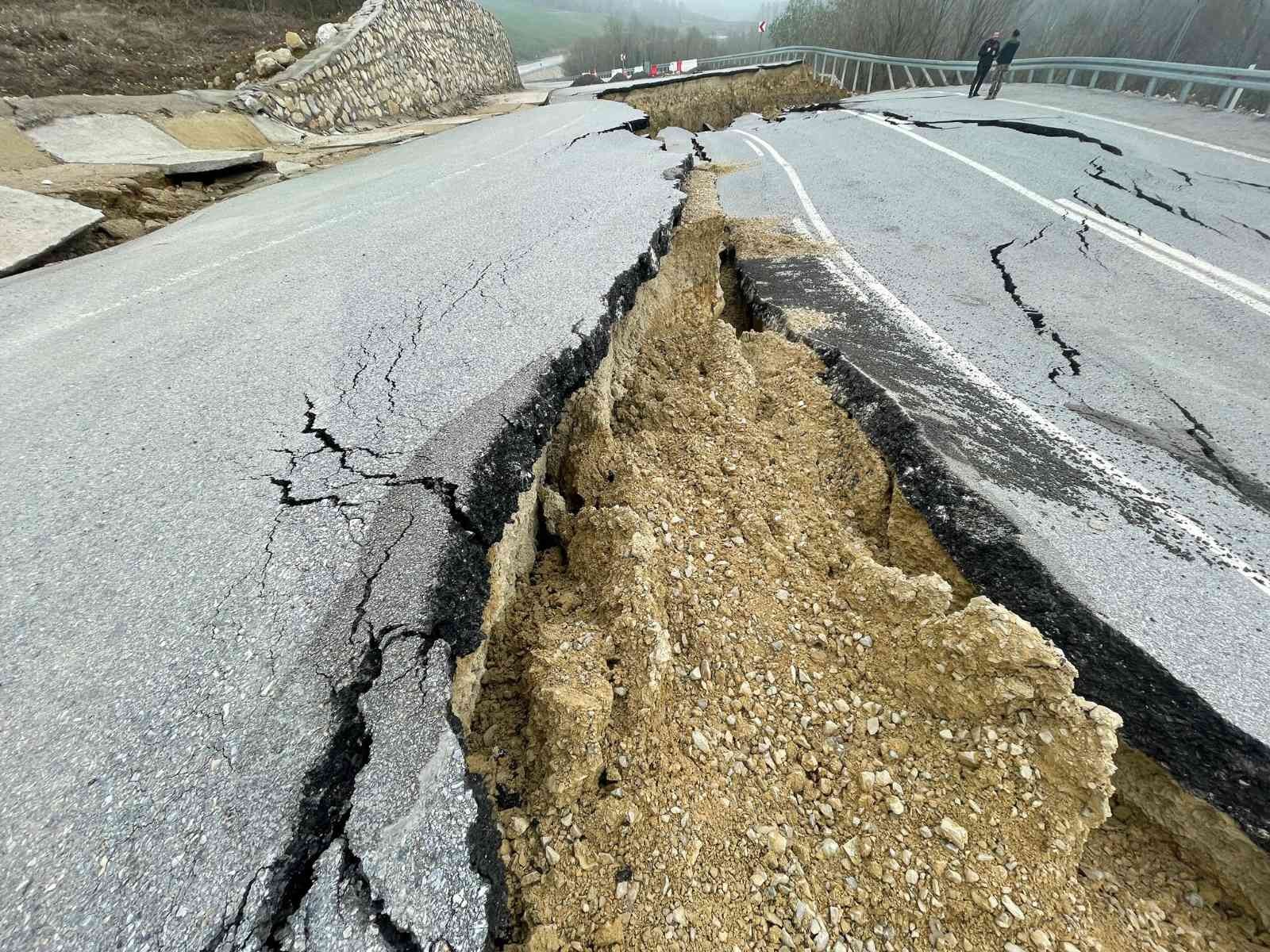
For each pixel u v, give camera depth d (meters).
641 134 10.94
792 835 1.96
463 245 4.59
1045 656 2.03
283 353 3.24
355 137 11.23
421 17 15.91
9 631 1.80
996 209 6.34
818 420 3.66
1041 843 1.89
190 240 5.35
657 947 1.69
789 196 7.25
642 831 1.89
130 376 3.10
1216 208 5.83
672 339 4.38
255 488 2.32
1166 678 2.12
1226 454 3.20
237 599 1.89
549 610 2.47
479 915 1.39
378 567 1.99
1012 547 2.59
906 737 2.17
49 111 7.93
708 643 2.45
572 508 3.12
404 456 2.45
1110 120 9.11
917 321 4.44
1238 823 1.92
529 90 23.41
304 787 1.47
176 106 9.46
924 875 1.86
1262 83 8.70
